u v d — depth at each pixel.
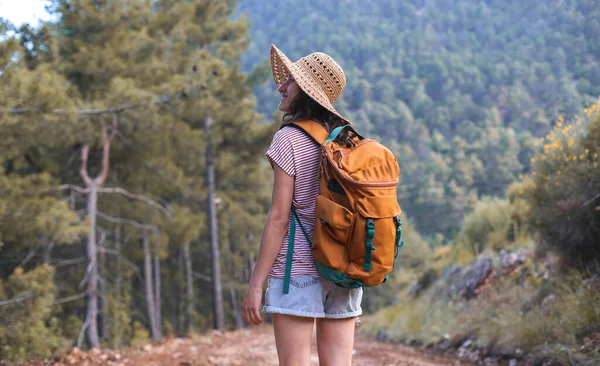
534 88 75.69
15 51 8.62
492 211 12.64
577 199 6.34
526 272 8.54
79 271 17.95
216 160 20.44
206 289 31.55
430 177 106.25
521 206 10.54
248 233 26.66
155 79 15.77
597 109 6.98
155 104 12.66
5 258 17.36
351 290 2.28
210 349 9.36
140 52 15.80
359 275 2.09
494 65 164.50
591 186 6.26
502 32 191.88
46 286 10.43
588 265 6.50
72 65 14.52
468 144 117.69
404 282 36.66
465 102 162.88
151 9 17.16
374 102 175.50
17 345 9.83
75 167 17.12
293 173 2.21
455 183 99.88
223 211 24.45
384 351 8.97
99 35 15.26
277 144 2.25
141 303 27.27
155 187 18.53
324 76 2.38
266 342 11.03
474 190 95.88
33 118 10.07
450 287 11.55
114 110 12.18
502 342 6.59
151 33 17.55
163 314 29.86
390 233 2.11
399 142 155.38
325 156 2.17
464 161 103.62
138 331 17.30
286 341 2.19
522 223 10.56
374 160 2.19
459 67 194.88
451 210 95.44
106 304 16.48
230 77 16.38
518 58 135.75
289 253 2.19
